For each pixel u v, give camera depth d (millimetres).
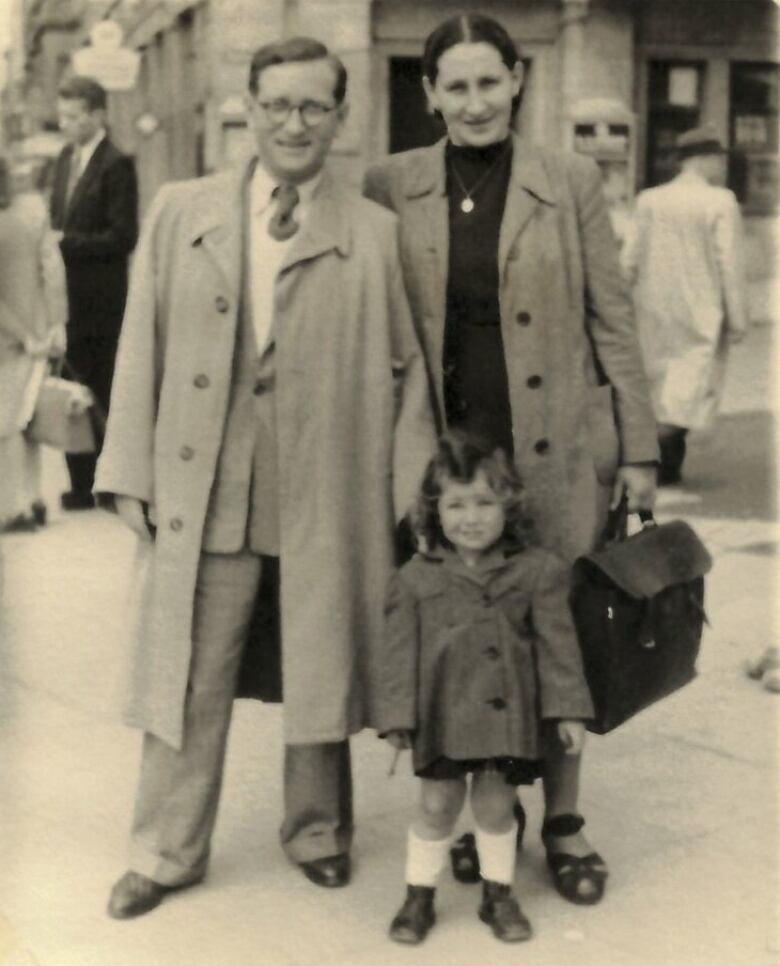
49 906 3074
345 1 9102
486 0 9781
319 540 3002
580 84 10125
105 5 8219
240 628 3096
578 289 3082
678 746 3932
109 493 3098
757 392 8586
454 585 2908
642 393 3156
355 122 9281
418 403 3062
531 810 3549
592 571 2979
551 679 2895
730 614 4969
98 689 4227
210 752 3127
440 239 3041
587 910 3082
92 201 6457
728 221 6707
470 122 2977
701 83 10250
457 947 2936
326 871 3197
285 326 2959
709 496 6688
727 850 3338
